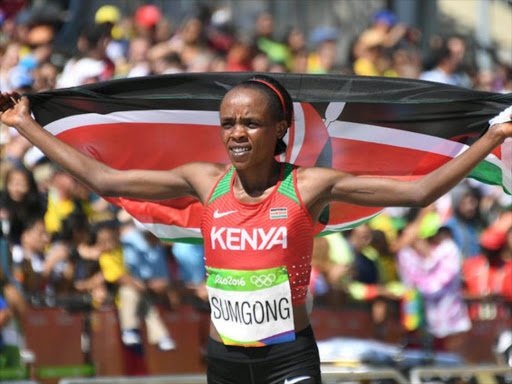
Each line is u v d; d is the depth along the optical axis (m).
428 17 49.12
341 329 27.14
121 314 24.72
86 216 25.64
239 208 12.61
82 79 31.81
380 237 28.27
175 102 15.62
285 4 48.06
